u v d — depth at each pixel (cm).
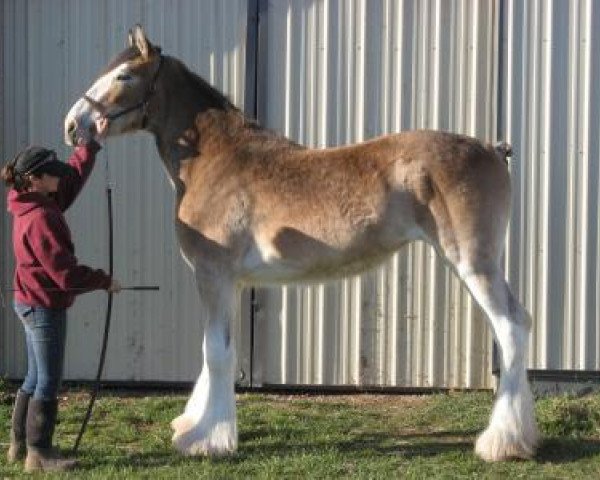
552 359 650
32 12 674
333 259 514
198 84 541
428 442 545
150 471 489
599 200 642
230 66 666
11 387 671
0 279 684
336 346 670
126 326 683
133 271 679
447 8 653
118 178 676
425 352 666
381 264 525
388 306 666
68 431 572
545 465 496
